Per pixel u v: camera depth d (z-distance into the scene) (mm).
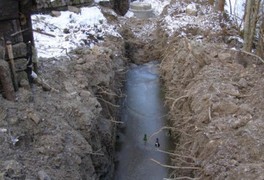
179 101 7699
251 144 4770
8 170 4000
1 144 4395
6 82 5066
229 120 5449
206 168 4766
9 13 5215
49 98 5645
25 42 5645
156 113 8828
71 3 11211
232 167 4508
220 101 5992
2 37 5238
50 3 10508
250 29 7289
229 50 8109
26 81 5594
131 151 7465
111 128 6891
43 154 4531
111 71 7961
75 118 5527
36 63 6078
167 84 9289
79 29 9602
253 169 4293
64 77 6449
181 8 13008
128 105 9219
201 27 10406
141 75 10969
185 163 5734
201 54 7992
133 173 6828
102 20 11266
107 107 7199
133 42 12445
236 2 12141
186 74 8102
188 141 6141
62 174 4430
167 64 9922
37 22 9344
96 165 5762
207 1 13453
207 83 6801
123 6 16469
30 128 4781
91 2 12172
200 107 6281
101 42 9578
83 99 6023
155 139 7824
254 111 5594
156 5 18344
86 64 7176
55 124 5051
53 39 8523
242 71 7031
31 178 4090
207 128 5508
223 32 9711
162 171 6840
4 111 4816
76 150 4879
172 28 11117
